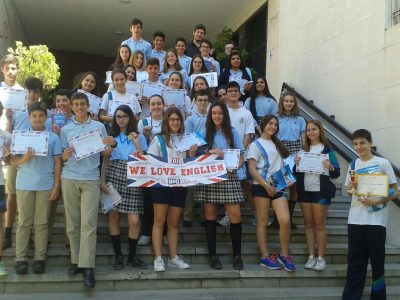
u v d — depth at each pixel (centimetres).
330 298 479
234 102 599
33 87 543
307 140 543
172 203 497
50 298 441
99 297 449
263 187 515
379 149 643
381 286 460
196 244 561
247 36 1272
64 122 518
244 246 550
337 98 768
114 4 1243
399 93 607
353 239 472
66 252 504
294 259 552
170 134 500
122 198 492
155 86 646
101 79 1750
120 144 506
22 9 1266
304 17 910
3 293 451
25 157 446
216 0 1223
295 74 945
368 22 686
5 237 507
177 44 798
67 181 458
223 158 501
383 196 455
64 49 1672
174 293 469
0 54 1008
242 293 477
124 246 529
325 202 517
